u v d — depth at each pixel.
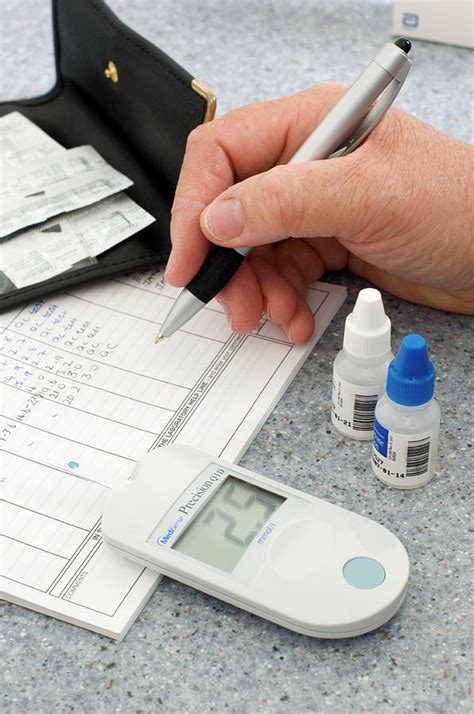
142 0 1.13
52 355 0.72
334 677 0.52
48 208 0.80
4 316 0.75
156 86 0.79
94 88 0.89
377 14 1.08
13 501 0.61
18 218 0.79
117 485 0.62
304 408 0.67
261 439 0.65
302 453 0.64
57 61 0.93
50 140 0.87
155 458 0.59
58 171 0.83
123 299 0.76
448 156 0.67
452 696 0.51
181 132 0.77
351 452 0.64
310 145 0.67
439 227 0.66
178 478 0.58
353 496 0.61
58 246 0.78
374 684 0.52
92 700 0.52
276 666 0.53
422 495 0.61
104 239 0.78
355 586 0.52
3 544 0.59
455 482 0.61
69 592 0.56
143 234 0.79
